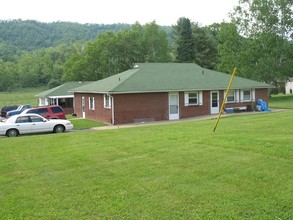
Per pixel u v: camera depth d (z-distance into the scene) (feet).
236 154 34.22
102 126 94.84
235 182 26.48
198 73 120.57
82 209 23.67
